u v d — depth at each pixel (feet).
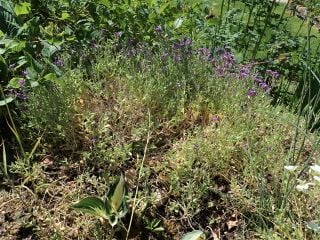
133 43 3.89
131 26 3.98
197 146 3.01
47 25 3.99
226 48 4.27
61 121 3.07
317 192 2.97
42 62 3.43
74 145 3.10
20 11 3.47
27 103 3.17
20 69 3.43
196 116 3.35
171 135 3.27
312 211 2.98
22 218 2.82
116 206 2.71
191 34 4.25
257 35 4.59
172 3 4.41
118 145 3.07
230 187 3.02
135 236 2.81
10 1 3.63
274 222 2.83
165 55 3.61
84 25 3.88
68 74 3.27
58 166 3.07
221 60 3.76
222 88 3.48
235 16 4.83
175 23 4.07
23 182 2.90
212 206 2.97
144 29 3.98
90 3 3.92
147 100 3.26
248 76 3.63
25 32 3.51
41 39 3.59
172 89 3.41
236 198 2.95
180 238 2.84
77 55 3.59
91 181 2.94
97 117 3.21
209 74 3.56
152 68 3.49
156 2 4.19
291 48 4.44
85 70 3.41
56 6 3.93
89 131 3.05
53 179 3.02
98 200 2.67
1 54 3.36
